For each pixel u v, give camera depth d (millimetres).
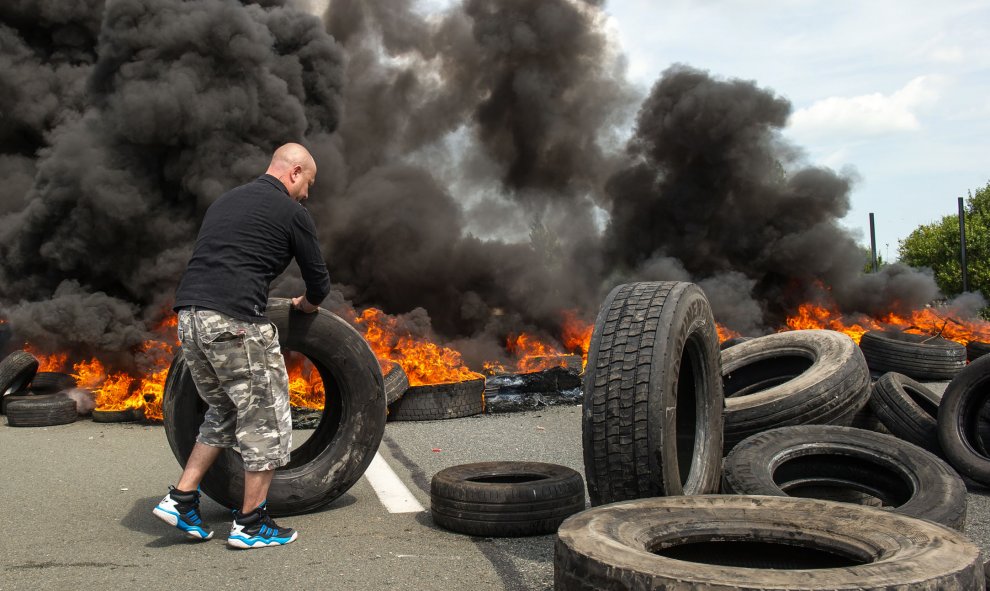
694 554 2926
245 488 3895
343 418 4723
